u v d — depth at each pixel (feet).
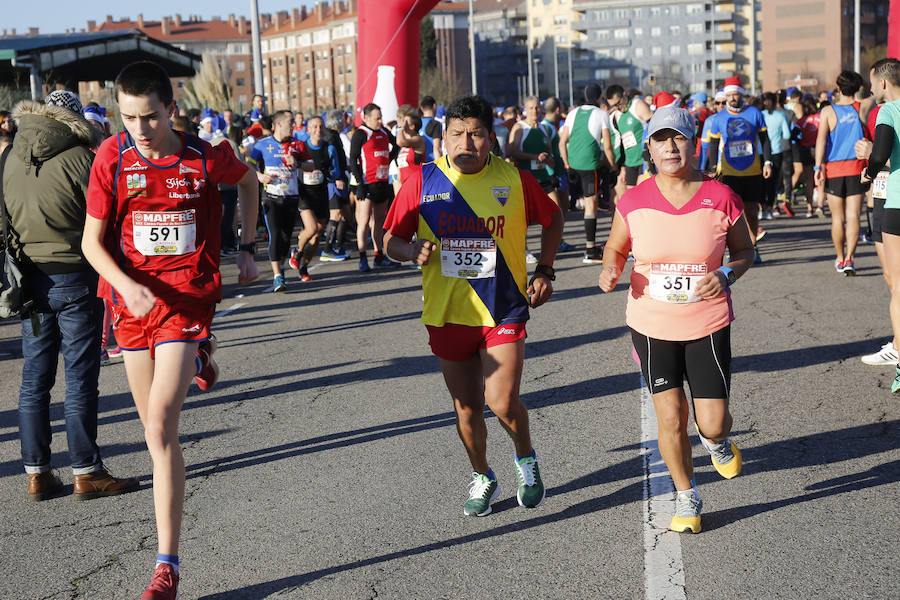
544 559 13.28
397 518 14.97
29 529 15.40
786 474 15.99
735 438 17.95
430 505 15.42
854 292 32.01
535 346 26.63
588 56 468.34
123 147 13.39
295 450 18.62
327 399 22.22
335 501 15.80
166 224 13.50
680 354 13.89
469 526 14.53
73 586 13.23
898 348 20.53
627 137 42.63
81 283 16.43
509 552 13.56
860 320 27.66
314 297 37.45
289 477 17.11
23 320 16.61
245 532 14.75
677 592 12.10
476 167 14.11
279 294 38.73
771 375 22.25
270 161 38.52
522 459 15.08
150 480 17.48
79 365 16.56
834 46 454.40
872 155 20.67
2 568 13.91
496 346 14.15
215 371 14.10
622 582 12.46
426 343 27.81
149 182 13.39
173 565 12.39
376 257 45.24
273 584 12.97
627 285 36.06
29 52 84.84
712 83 458.50
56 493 17.01
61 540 14.88
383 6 62.08
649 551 13.33
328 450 18.48
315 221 41.14
